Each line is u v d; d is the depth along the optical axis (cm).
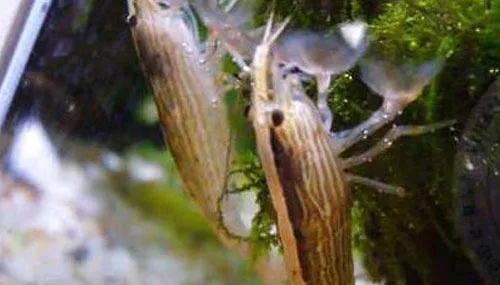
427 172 25
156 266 46
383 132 24
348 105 25
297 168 21
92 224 47
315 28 24
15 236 46
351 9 24
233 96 24
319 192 21
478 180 23
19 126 44
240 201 25
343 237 22
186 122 23
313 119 21
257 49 22
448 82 24
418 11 24
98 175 47
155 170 48
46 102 43
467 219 23
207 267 45
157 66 23
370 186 24
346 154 25
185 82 23
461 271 25
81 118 45
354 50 22
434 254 25
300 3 24
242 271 44
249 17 23
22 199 46
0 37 37
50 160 46
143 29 23
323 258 22
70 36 42
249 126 24
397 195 25
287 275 23
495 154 23
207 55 23
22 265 45
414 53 23
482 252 23
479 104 23
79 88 44
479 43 24
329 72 22
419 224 25
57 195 46
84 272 46
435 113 24
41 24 39
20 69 38
